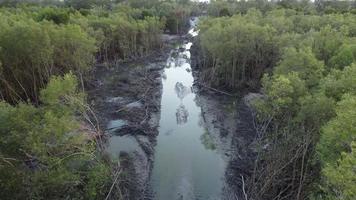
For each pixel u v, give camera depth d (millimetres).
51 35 61562
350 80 31984
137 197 36438
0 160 26406
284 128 40000
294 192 33312
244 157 43625
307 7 136500
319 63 42375
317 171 32375
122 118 54188
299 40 61562
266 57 70875
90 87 69625
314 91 37625
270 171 35781
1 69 53375
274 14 98062
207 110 60000
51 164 28531
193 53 104250
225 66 71625
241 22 75000
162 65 92250
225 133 50969
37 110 33188
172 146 47812
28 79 59844
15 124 28750
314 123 33688
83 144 34469
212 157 45125
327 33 59781
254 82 69562
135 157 43281
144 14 126812
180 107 62031
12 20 68688
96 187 32281
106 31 90125
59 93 37344
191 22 175875
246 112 57812
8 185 25156
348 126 23078
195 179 40469
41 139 29031
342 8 134625
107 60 88875
